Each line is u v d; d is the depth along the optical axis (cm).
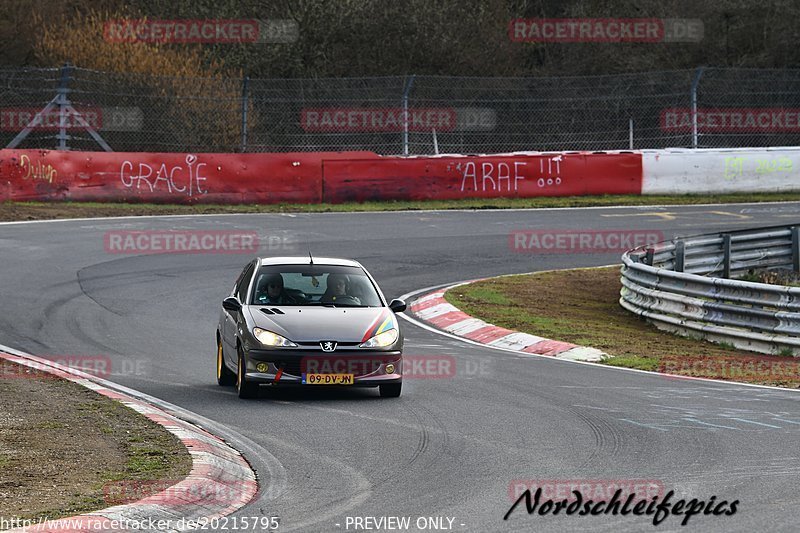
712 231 10325
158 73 13125
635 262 7425
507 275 8456
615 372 5225
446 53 16675
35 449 3334
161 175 11175
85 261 8112
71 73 12250
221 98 12306
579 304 7544
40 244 8675
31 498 2791
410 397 4481
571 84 17200
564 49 18038
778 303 5966
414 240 9719
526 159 12331
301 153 11644
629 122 15312
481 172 12181
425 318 6881
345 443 3606
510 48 17250
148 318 6369
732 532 2562
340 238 9644
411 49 16562
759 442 3619
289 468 3262
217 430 3800
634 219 11056
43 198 10781
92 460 3225
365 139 13575
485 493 2956
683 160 12850
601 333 6425
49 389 4312
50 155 10812
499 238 9988
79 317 6275
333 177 11712
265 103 13838
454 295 7444
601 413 4144
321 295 4728
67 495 2833
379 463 3319
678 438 3684
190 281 7600
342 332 4366
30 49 15550
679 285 6750
